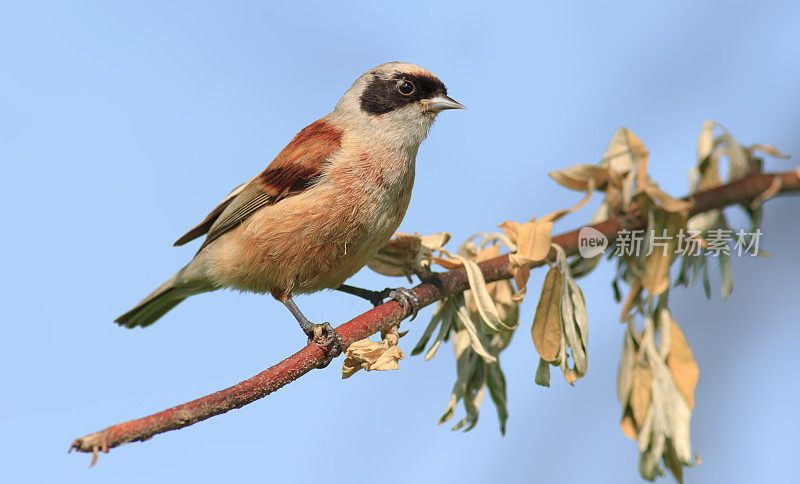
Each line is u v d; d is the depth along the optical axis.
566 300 7.18
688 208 7.69
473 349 7.77
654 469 7.32
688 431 7.23
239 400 5.52
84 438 4.53
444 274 7.71
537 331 7.23
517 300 7.37
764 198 8.25
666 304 7.58
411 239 8.16
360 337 6.98
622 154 8.14
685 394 7.35
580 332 7.16
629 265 7.80
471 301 8.17
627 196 7.84
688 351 7.43
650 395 7.43
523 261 7.32
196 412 5.13
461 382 8.05
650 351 7.46
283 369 6.28
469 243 8.43
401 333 7.39
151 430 4.79
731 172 8.57
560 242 7.71
